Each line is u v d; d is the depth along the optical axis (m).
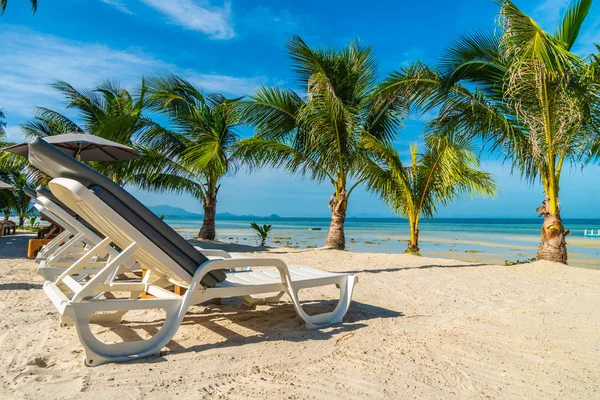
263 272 3.71
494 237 30.84
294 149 10.11
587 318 3.71
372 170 9.59
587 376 2.29
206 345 2.71
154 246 2.55
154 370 2.23
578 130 7.10
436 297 4.63
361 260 7.92
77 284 2.56
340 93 9.95
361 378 2.20
